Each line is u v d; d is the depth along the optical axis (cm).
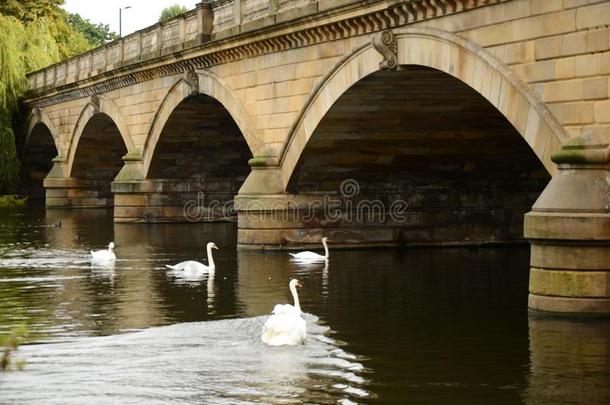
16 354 1770
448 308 2217
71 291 2541
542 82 2116
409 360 1712
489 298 2355
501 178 3575
